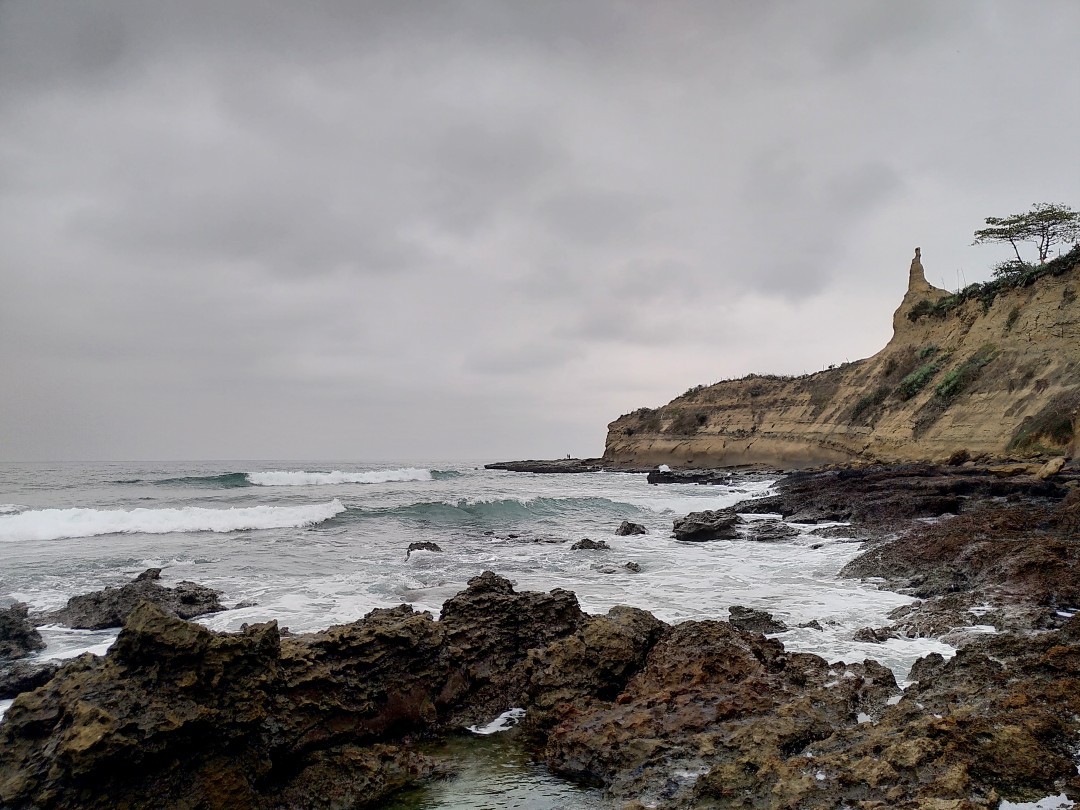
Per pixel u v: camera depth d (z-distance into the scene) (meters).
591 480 74.69
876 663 8.35
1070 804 4.81
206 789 5.87
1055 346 42.06
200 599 13.00
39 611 13.41
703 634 8.99
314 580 16.28
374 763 6.85
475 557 20.42
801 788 5.32
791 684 7.96
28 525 23.59
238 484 54.19
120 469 93.38
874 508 23.70
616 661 8.68
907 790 5.05
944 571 14.41
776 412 81.56
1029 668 7.41
